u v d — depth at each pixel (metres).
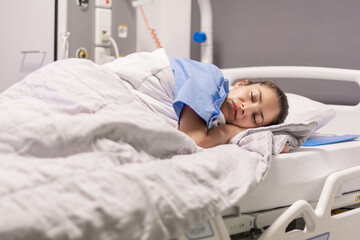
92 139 0.83
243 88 1.37
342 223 1.24
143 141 0.94
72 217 0.60
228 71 2.21
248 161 1.03
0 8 2.32
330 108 1.73
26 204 0.58
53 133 0.78
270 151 1.11
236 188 0.93
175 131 0.99
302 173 1.20
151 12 2.60
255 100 1.33
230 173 0.97
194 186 0.85
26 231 0.55
